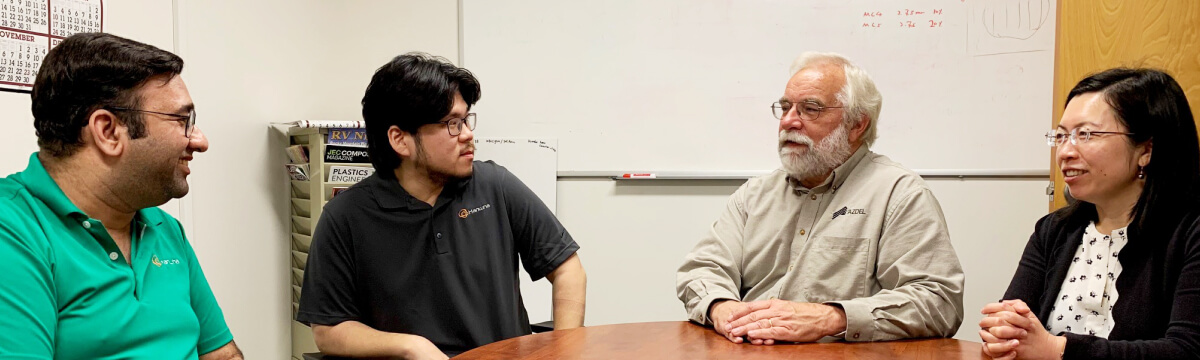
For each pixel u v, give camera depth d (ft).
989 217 9.07
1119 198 4.24
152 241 4.21
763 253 5.50
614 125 9.62
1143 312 4.02
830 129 5.21
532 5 9.66
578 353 4.13
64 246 3.65
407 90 5.01
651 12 9.46
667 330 4.77
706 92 9.44
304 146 8.83
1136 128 4.00
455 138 5.17
